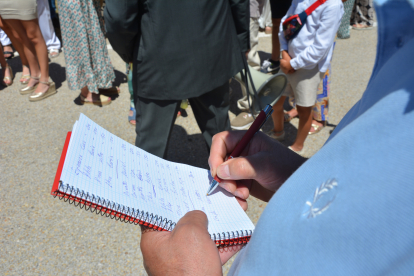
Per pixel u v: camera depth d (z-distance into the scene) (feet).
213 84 6.93
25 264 6.95
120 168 2.51
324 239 1.06
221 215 2.61
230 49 7.11
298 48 8.32
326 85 10.20
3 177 9.27
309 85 8.72
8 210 8.22
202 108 7.85
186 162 9.87
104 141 2.66
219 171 2.67
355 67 15.24
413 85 1.08
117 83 14.46
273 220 1.36
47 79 13.25
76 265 6.93
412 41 1.35
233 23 7.18
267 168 2.61
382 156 1.02
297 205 1.27
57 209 8.23
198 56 6.50
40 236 7.55
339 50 17.11
